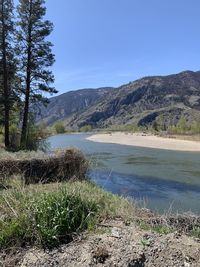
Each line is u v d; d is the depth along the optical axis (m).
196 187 17.41
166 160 29.83
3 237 5.09
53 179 12.29
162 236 5.07
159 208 12.45
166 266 4.29
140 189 16.61
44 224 5.19
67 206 5.66
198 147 45.72
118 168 24.22
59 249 4.83
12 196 6.66
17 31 28.47
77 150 13.65
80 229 5.40
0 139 29.97
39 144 28.84
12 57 28.59
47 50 29.03
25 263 4.58
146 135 84.88
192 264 4.30
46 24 28.75
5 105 27.95
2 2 27.84
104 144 53.19
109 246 4.75
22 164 12.09
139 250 4.57
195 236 5.46
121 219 6.11
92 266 4.36
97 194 8.32
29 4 28.44
